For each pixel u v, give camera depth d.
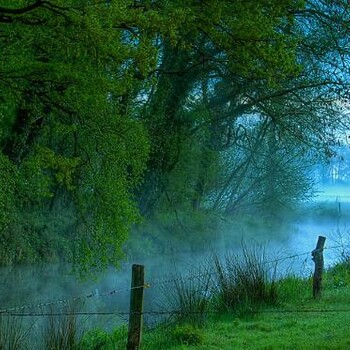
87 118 21.09
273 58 23.69
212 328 12.94
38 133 23.14
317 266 15.85
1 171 20.11
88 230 23.95
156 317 14.70
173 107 33.59
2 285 24.45
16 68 18.36
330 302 15.36
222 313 14.13
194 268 22.20
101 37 16.02
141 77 23.39
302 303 15.23
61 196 29.08
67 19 16.09
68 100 19.94
